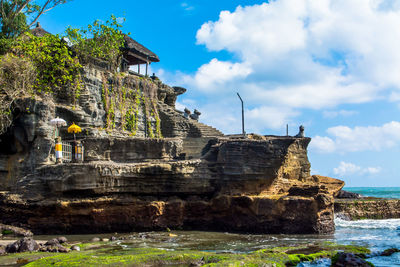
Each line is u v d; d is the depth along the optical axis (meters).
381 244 21.00
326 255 17.11
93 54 33.88
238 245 20.22
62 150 26.59
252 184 27.00
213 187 27.39
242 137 34.69
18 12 33.03
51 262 15.10
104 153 28.05
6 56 29.19
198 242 21.17
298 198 25.08
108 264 14.70
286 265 15.46
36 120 26.47
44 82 30.39
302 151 36.41
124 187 25.22
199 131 35.81
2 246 18.52
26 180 25.95
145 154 28.28
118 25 35.62
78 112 29.23
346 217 37.56
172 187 26.33
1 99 26.77
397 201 41.12
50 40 31.98
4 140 27.48
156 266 15.09
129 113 34.19
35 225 24.94
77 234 24.45
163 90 39.38
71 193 24.67
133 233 24.55
